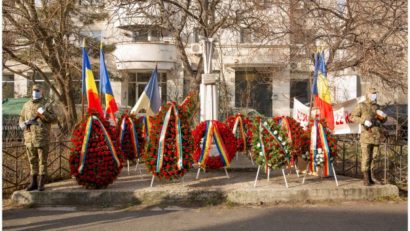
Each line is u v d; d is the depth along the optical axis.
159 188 8.19
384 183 8.56
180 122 8.36
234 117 10.69
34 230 6.39
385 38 11.11
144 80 28.27
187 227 6.46
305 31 13.12
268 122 8.35
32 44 14.34
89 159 8.07
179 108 8.49
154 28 16.83
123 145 9.78
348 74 15.50
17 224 6.69
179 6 15.52
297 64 15.33
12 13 14.37
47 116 7.94
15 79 25.98
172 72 26.95
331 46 12.09
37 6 16.19
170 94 23.64
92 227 6.51
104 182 8.09
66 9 15.32
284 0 14.27
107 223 6.71
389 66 11.03
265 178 9.31
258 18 15.02
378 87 13.26
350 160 11.15
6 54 14.48
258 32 15.27
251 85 26.28
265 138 8.28
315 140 8.53
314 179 9.16
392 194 8.23
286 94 26.98
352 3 12.16
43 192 7.86
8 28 14.17
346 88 16.02
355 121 8.38
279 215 7.06
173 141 8.30
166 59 26.56
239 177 9.46
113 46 22.94
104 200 7.88
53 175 9.38
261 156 8.31
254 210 7.41
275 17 15.57
